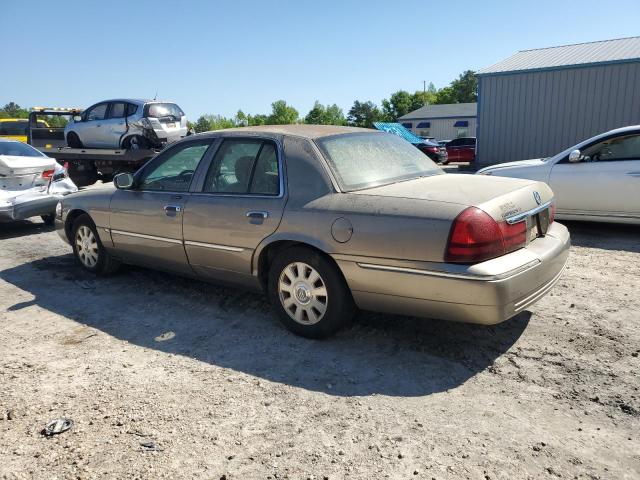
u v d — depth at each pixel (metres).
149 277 5.69
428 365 3.47
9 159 8.12
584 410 2.88
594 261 5.84
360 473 2.43
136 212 4.98
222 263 4.34
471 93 103.00
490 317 3.19
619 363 3.40
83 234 5.79
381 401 3.05
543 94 16.55
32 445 2.71
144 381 3.38
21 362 3.69
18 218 8.15
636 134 7.04
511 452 2.55
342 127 4.54
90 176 14.59
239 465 2.52
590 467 2.43
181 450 2.64
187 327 4.27
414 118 64.25
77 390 3.27
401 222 3.33
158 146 14.14
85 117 14.83
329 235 3.60
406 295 3.39
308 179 3.85
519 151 17.34
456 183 3.81
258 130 4.33
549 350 3.62
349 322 3.95
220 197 4.30
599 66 15.43
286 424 2.85
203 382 3.34
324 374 3.40
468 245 3.15
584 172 7.27
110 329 4.29
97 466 2.54
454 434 2.71
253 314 4.49
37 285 5.56
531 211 3.57
